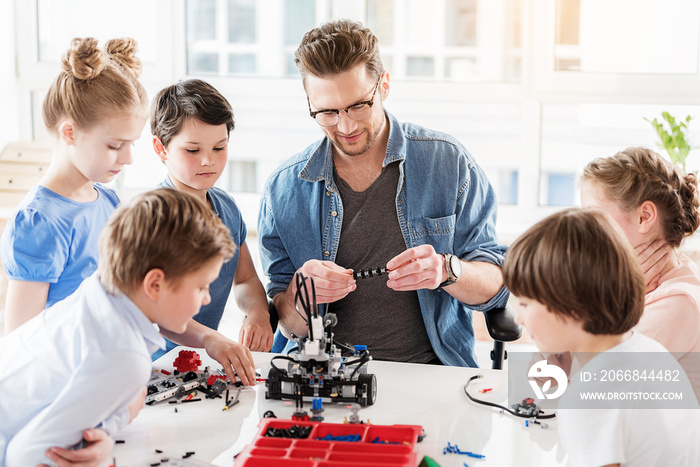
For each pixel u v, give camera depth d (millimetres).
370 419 1081
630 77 2693
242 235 1718
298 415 1060
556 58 2746
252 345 1466
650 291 1289
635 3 2650
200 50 2996
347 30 1474
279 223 1667
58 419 903
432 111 2875
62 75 1315
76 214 1382
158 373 1265
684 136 2670
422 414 1102
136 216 939
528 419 1076
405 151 1620
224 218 1643
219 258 979
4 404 952
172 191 979
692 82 2662
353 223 1626
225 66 3018
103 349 914
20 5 2945
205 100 1454
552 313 923
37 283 1316
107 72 1320
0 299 2758
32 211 1320
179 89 1477
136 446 998
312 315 1184
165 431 1048
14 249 1301
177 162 1495
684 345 1175
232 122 1525
